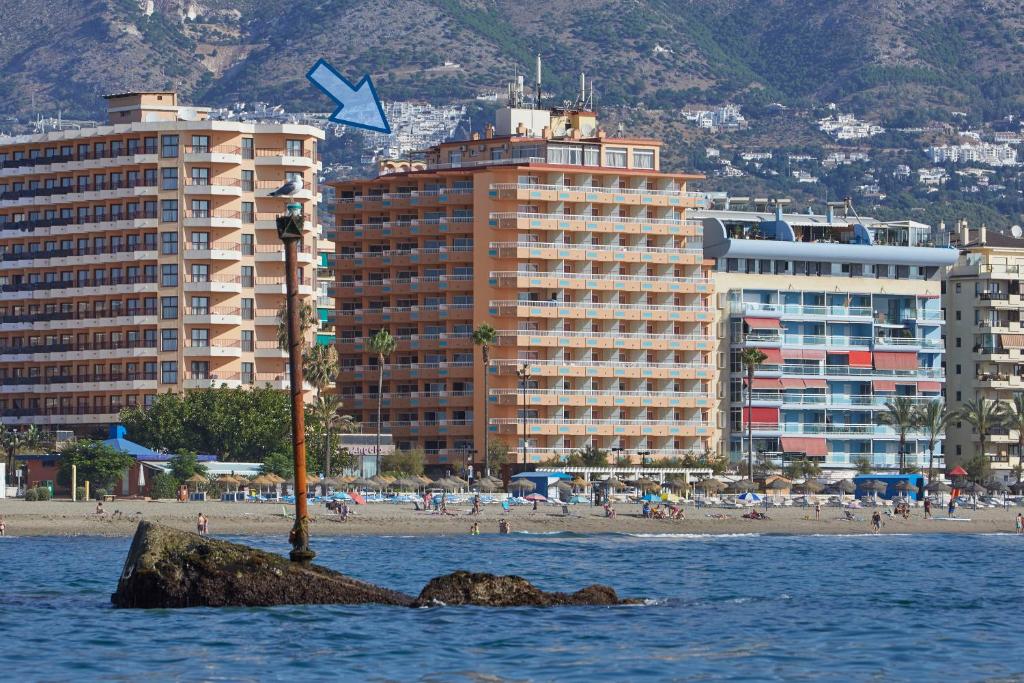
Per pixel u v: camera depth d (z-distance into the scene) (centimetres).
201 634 11288
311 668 10419
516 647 11200
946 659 11231
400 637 11362
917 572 18488
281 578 11862
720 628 12481
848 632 12494
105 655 10725
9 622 12069
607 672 10488
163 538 11906
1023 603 14825
